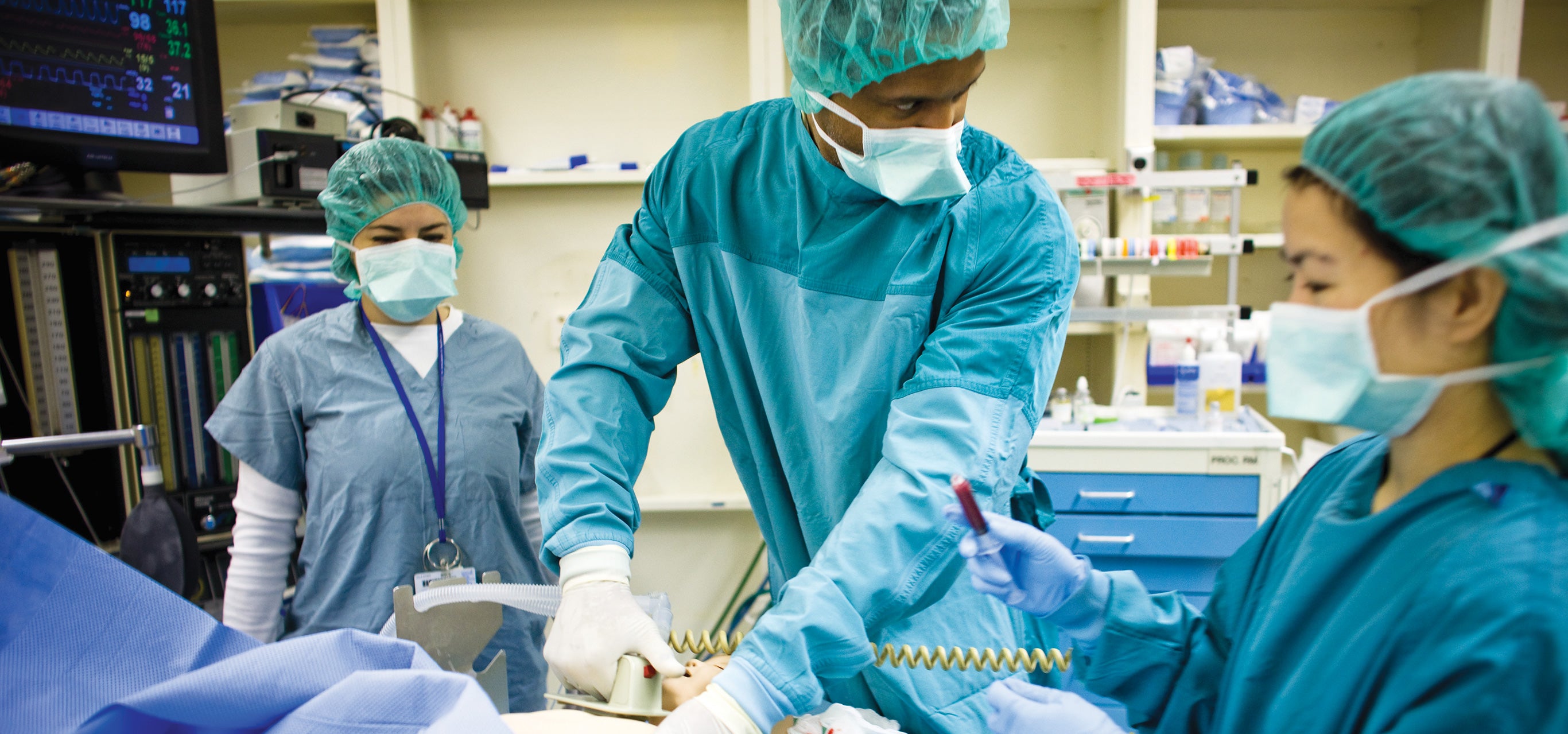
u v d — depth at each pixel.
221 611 1.96
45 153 1.68
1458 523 0.61
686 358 1.23
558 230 2.96
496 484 1.68
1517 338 0.57
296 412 1.64
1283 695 0.68
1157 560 2.35
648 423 1.15
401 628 1.02
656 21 2.90
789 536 1.25
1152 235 2.58
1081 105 2.90
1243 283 2.97
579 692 0.93
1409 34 2.86
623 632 0.89
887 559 0.86
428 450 1.63
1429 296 0.59
